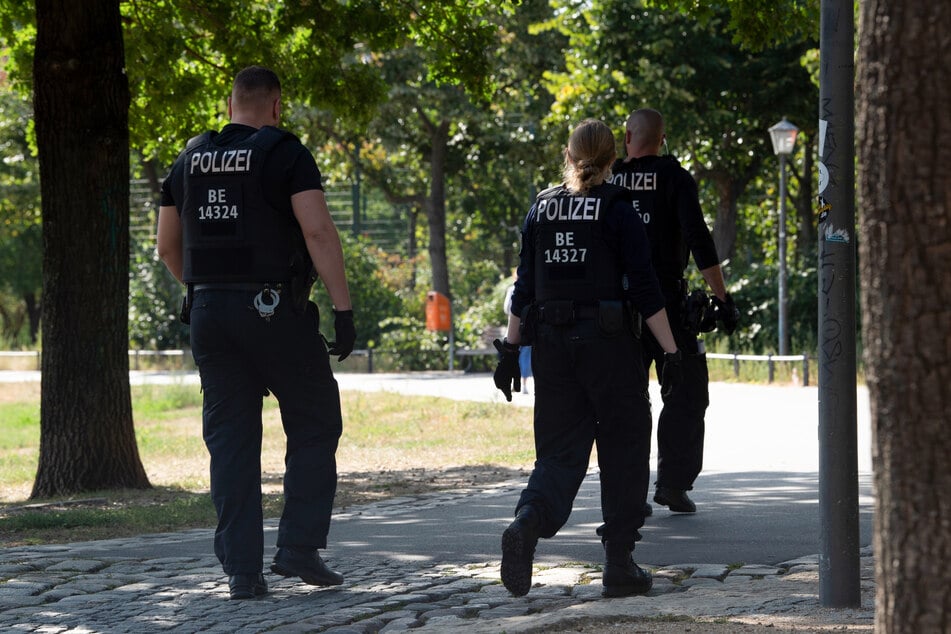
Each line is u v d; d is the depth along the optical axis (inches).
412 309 2640.3
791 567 413.1
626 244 360.5
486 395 1581.0
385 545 489.1
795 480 677.3
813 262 1945.1
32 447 1344.7
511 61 2442.2
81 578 414.9
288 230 373.7
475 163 2763.3
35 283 3688.5
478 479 791.7
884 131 194.5
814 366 1632.6
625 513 368.2
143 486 797.9
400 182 3041.3
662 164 504.7
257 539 377.4
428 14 1069.8
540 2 2411.4
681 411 538.0
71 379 780.0
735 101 2068.2
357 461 994.1
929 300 191.2
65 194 770.8
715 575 401.7
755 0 909.2
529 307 370.0
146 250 3029.0
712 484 663.8
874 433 199.3
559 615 325.4
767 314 1868.8
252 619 346.6
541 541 487.2
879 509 198.4
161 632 333.1
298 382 376.8
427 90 2400.3
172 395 1825.8
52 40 763.4
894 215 193.6
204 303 373.7
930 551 191.8
